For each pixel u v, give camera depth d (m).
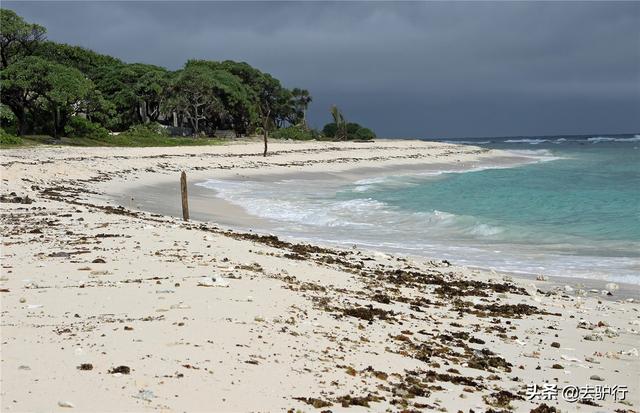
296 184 42.31
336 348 8.77
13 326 8.14
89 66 89.38
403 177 49.88
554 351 10.30
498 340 10.72
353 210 28.48
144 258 13.48
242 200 32.12
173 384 6.45
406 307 12.29
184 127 100.25
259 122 107.56
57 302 9.56
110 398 5.90
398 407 6.92
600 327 11.97
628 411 7.77
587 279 16.53
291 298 11.21
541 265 18.17
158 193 33.25
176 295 10.34
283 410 6.23
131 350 7.34
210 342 8.00
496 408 7.40
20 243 14.95
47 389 5.97
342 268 15.65
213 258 14.09
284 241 19.94
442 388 7.88
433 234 23.08
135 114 90.81
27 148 51.59
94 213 20.98
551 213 28.12
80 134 66.19
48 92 59.12
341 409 6.54
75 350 7.13
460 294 14.19
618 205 30.42
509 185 42.16
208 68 109.44
